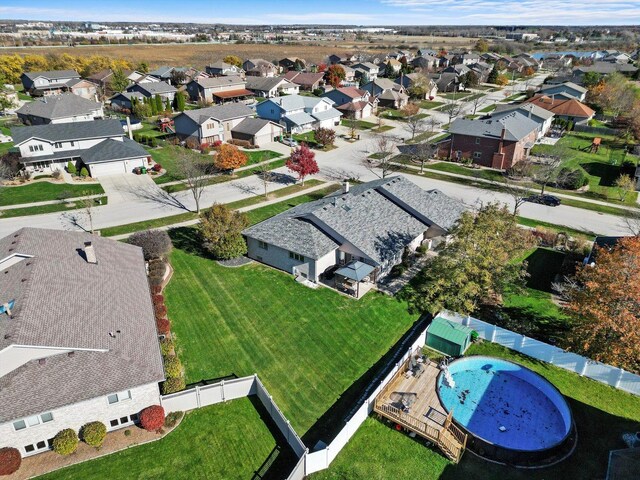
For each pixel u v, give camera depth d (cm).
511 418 2506
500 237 3328
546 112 8775
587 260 3850
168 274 3716
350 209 3912
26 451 2089
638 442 2278
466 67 15438
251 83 12069
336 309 3322
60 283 2545
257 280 3659
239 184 6019
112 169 6269
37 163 6147
